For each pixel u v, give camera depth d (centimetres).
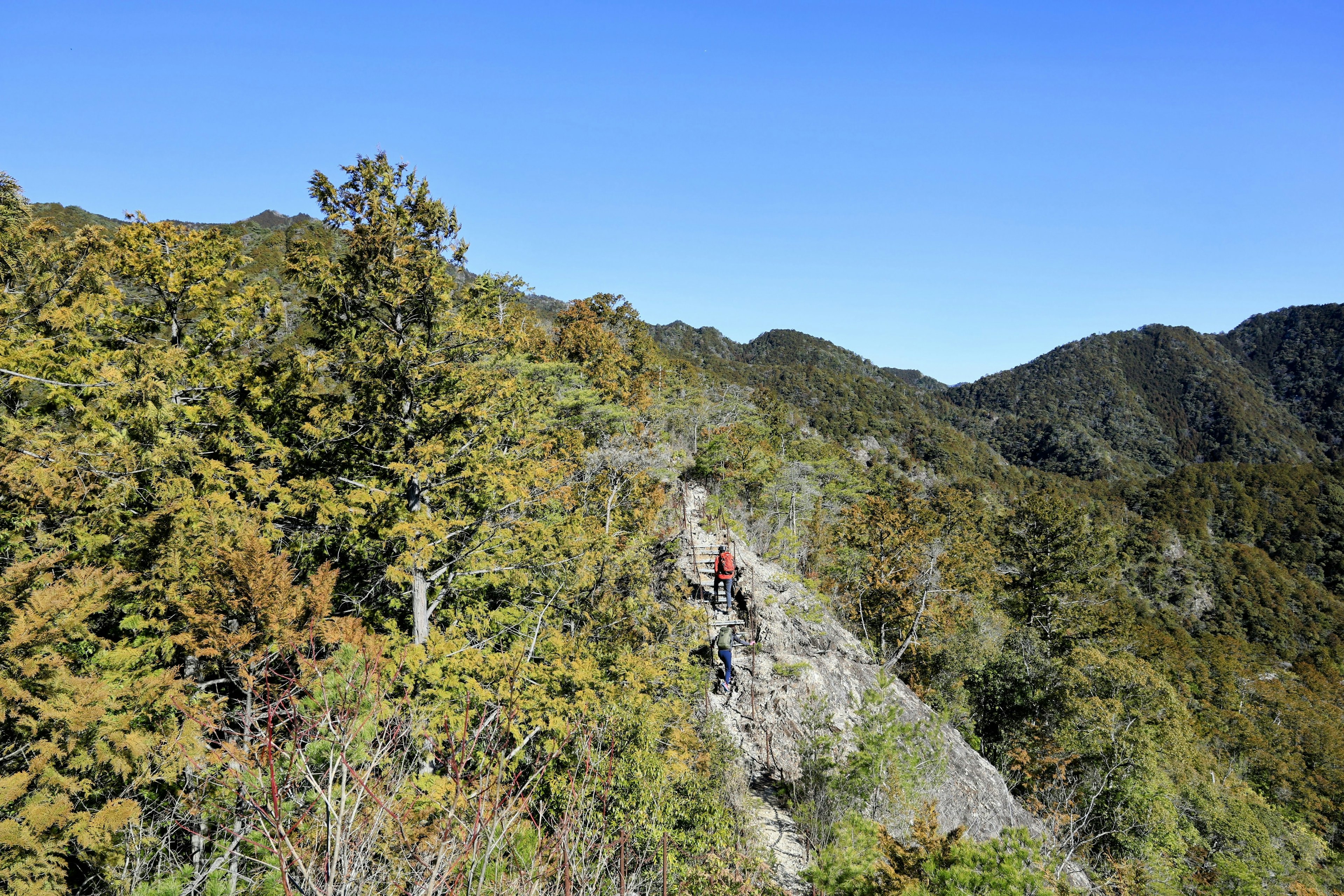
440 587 1413
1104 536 3975
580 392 2716
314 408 1290
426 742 515
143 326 1567
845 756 1291
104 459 1026
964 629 2903
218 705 637
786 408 7125
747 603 1650
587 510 1919
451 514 1423
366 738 405
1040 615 3609
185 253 1562
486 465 1380
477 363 1470
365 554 1343
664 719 1143
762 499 3378
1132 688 2469
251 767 380
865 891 836
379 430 1337
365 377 1295
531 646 1282
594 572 1459
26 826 533
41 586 624
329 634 573
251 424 1405
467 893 300
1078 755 2098
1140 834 1908
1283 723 4972
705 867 903
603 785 723
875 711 1464
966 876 790
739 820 1107
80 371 1312
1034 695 2459
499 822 352
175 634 877
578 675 1083
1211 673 5503
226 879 452
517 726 909
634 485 2091
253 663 566
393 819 319
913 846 956
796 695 1452
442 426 1367
